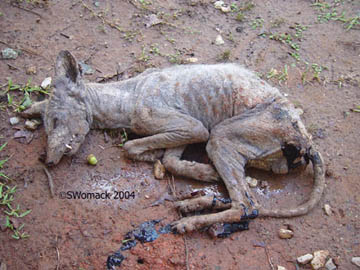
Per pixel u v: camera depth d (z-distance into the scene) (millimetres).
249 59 1619
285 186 1255
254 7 1859
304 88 1524
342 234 1158
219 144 1214
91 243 1119
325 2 1887
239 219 1143
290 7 1870
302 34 1731
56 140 1225
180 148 1286
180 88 1278
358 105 1462
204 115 1277
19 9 1734
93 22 1722
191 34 1715
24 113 1351
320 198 1224
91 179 1245
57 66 1251
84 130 1274
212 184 1248
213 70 1294
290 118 1218
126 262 1089
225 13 1822
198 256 1103
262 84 1284
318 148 1343
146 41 1666
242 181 1185
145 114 1269
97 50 1611
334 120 1420
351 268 1099
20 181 1228
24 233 1128
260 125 1203
